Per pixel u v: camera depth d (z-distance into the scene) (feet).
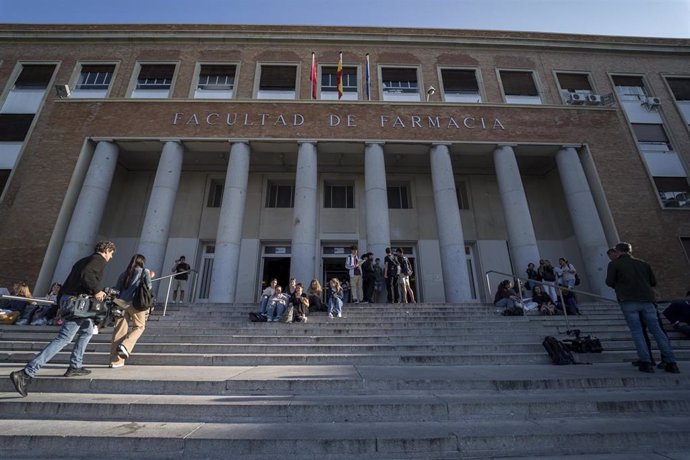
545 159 53.62
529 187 56.85
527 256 42.14
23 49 54.19
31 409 10.75
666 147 51.88
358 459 8.35
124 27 54.80
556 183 55.31
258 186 54.54
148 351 19.94
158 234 41.60
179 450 8.55
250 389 12.78
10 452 8.66
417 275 52.65
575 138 49.57
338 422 10.23
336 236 52.19
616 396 12.26
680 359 20.26
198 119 47.65
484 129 49.08
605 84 55.93
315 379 13.20
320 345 20.40
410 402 10.99
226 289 39.27
